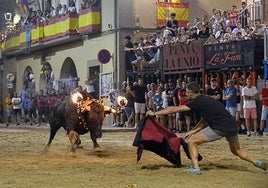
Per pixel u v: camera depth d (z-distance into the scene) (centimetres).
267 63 2220
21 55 4362
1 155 1438
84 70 3444
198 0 3241
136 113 2566
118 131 2523
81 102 1355
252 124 2214
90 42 3366
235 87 2156
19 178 1023
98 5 3244
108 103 3102
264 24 2450
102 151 1441
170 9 3148
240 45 2331
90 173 1084
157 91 2489
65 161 1289
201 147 1619
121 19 3080
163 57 2744
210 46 2480
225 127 1081
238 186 928
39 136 2244
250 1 2897
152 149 1166
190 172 1073
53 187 922
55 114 1492
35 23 3866
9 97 3653
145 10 3133
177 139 1153
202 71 2516
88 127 1374
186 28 2822
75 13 3441
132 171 1107
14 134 2414
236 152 1112
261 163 1094
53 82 3812
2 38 4556
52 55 3872
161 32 3003
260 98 2103
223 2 3288
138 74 2923
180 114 2339
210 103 1090
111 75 3117
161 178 1015
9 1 4647
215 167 1162
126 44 3033
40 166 1197
